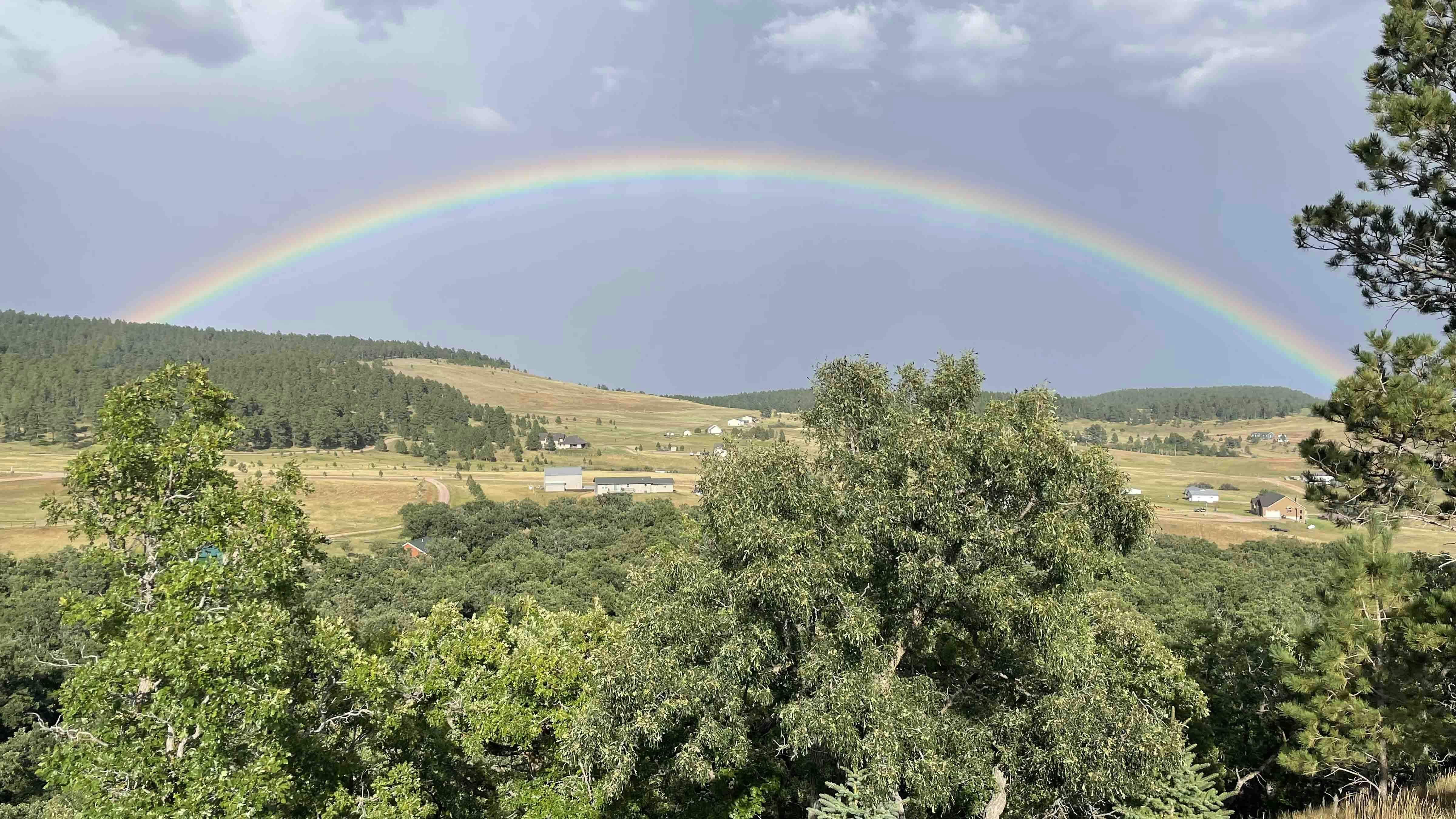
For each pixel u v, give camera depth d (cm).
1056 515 1606
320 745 2000
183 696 1598
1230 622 5819
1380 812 1437
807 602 1603
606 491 17025
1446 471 1594
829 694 1596
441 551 10812
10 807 4072
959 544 1688
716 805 2338
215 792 1578
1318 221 1841
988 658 1936
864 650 1634
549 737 2686
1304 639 2277
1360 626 1973
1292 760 2044
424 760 2409
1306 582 7362
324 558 2136
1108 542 1762
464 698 2536
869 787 1552
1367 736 1952
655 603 1867
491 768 2683
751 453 1884
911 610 1812
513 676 2530
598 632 3191
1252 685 2984
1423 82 1659
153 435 1912
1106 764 1551
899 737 1562
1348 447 1758
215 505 1880
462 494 16175
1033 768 1658
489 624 2714
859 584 1798
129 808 1562
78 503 1850
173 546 1802
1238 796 2811
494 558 10338
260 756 1650
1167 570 7962
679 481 19325
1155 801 1720
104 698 1692
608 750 1797
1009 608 1559
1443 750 2000
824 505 1764
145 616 1641
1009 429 1703
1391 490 1705
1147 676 1794
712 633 1722
